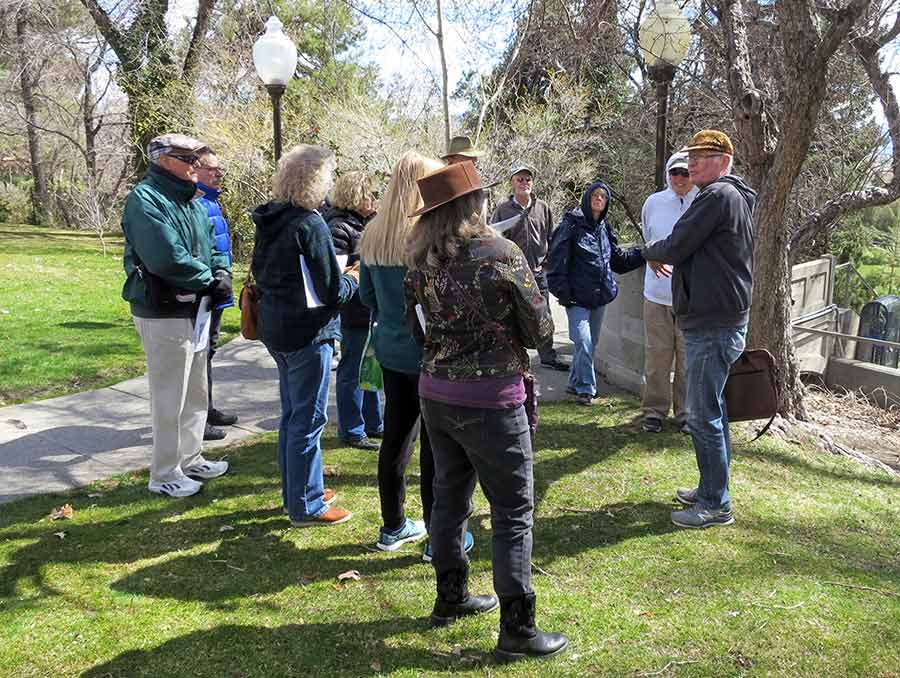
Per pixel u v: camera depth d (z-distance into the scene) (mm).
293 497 3891
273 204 3639
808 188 10906
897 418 8156
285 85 7340
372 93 15266
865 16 7062
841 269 13312
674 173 5004
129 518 4047
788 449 5324
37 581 3373
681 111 12852
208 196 4988
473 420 2684
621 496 4426
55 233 23531
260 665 2799
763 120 5734
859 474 5004
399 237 3246
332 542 3791
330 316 3730
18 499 4273
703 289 3773
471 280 2617
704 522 4023
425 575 3467
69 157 31625
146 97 15703
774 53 8609
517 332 2721
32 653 2846
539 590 3357
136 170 20453
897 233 17531
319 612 3160
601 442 5297
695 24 9406
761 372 3969
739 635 3006
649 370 5488
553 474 4734
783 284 5773
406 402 3465
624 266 5762
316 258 3537
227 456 5035
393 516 3676
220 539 3814
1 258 15656
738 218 3715
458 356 2689
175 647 2904
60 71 24422
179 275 3912
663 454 5070
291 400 3836
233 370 7355
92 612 3137
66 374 7066
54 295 11539
